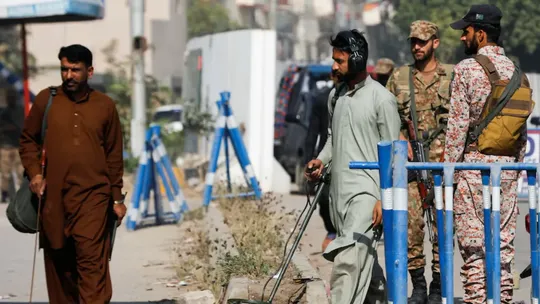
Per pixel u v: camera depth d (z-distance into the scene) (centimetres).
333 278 1859
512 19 12475
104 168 1936
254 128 5553
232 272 2462
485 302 1905
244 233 2967
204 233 3278
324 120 3100
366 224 1859
